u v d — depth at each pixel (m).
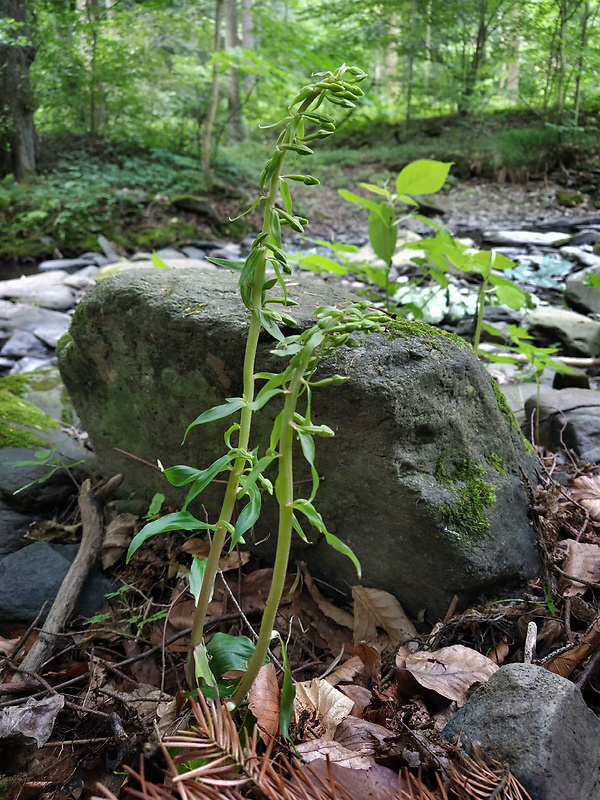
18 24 7.55
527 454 1.99
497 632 1.61
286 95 11.63
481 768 1.06
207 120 8.93
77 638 1.70
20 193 7.53
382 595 1.67
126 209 7.75
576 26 10.67
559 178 9.91
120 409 2.04
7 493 2.16
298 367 0.90
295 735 1.25
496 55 12.10
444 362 1.65
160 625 1.71
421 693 1.41
